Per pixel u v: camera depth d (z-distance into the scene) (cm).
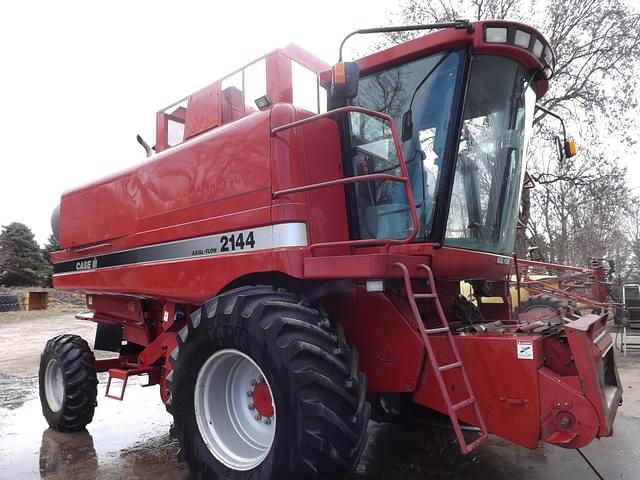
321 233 366
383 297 353
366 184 388
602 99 1533
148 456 461
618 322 973
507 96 388
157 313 544
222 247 386
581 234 1942
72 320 2114
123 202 499
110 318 601
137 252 473
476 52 358
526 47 364
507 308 493
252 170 369
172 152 445
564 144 480
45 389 562
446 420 390
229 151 389
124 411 629
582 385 290
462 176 377
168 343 485
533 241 1766
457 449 438
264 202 359
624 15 1523
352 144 396
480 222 396
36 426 575
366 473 389
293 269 341
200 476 338
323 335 307
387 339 351
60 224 600
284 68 409
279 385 297
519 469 391
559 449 432
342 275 317
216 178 397
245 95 434
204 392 349
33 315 2317
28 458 461
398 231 374
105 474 417
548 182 1545
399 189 374
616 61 1531
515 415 305
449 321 420
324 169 381
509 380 308
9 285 3897
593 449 429
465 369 322
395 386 346
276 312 314
